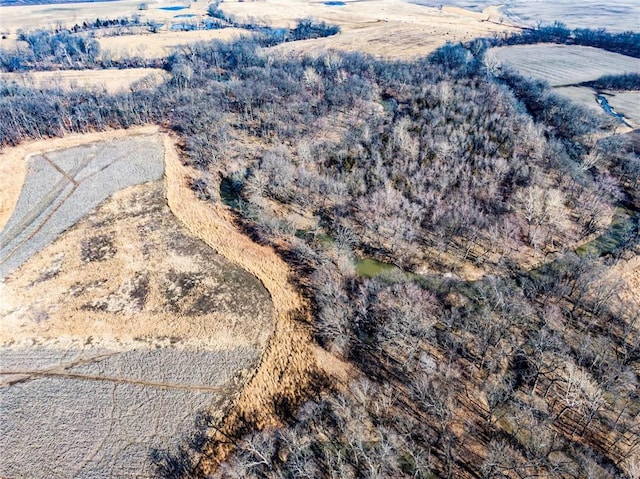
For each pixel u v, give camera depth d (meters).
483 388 50.72
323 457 44.78
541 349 51.84
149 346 58.12
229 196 87.69
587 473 42.25
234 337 59.12
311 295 64.62
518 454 44.22
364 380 51.22
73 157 97.12
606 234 76.75
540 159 89.12
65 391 52.56
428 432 46.59
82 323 60.97
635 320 56.97
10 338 58.97
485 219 74.75
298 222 79.44
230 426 49.19
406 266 69.56
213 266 70.56
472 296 63.50
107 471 45.22
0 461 45.97
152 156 97.81
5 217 81.12
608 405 47.97
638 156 96.94
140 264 70.62
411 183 82.56
